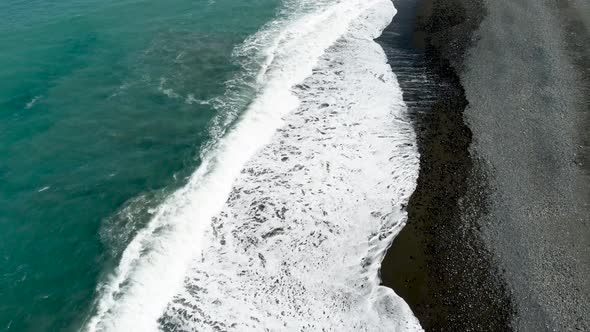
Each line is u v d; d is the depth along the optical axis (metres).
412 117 27.34
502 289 18.38
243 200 22.14
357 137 26.08
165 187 22.28
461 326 17.41
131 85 28.25
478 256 19.64
